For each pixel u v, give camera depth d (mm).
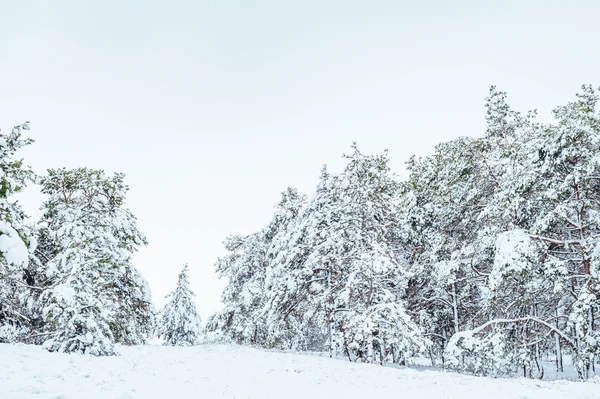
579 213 16266
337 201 23531
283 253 24734
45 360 11844
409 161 26719
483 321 21234
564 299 19016
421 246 24062
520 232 16188
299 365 16359
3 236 7941
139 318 23422
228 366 15125
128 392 8812
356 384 12031
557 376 19219
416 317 22828
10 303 19312
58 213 20578
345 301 19594
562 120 16328
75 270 15219
